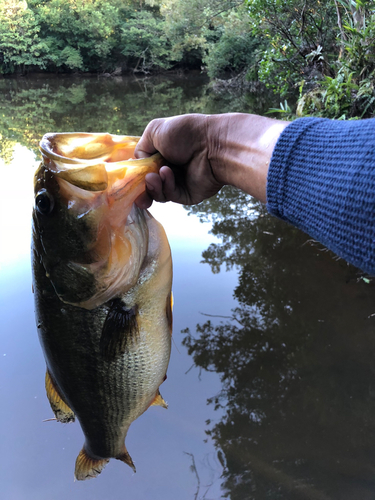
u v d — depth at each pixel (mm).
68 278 419
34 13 7887
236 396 859
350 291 1135
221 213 1645
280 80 2443
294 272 1242
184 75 8438
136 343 452
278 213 314
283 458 742
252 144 387
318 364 921
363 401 836
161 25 8156
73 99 5082
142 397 480
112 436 512
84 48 8156
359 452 744
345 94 1248
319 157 284
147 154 477
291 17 2291
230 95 4941
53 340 460
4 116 3766
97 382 471
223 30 6273
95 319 442
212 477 714
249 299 1127
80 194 393
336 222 259
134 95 5430
